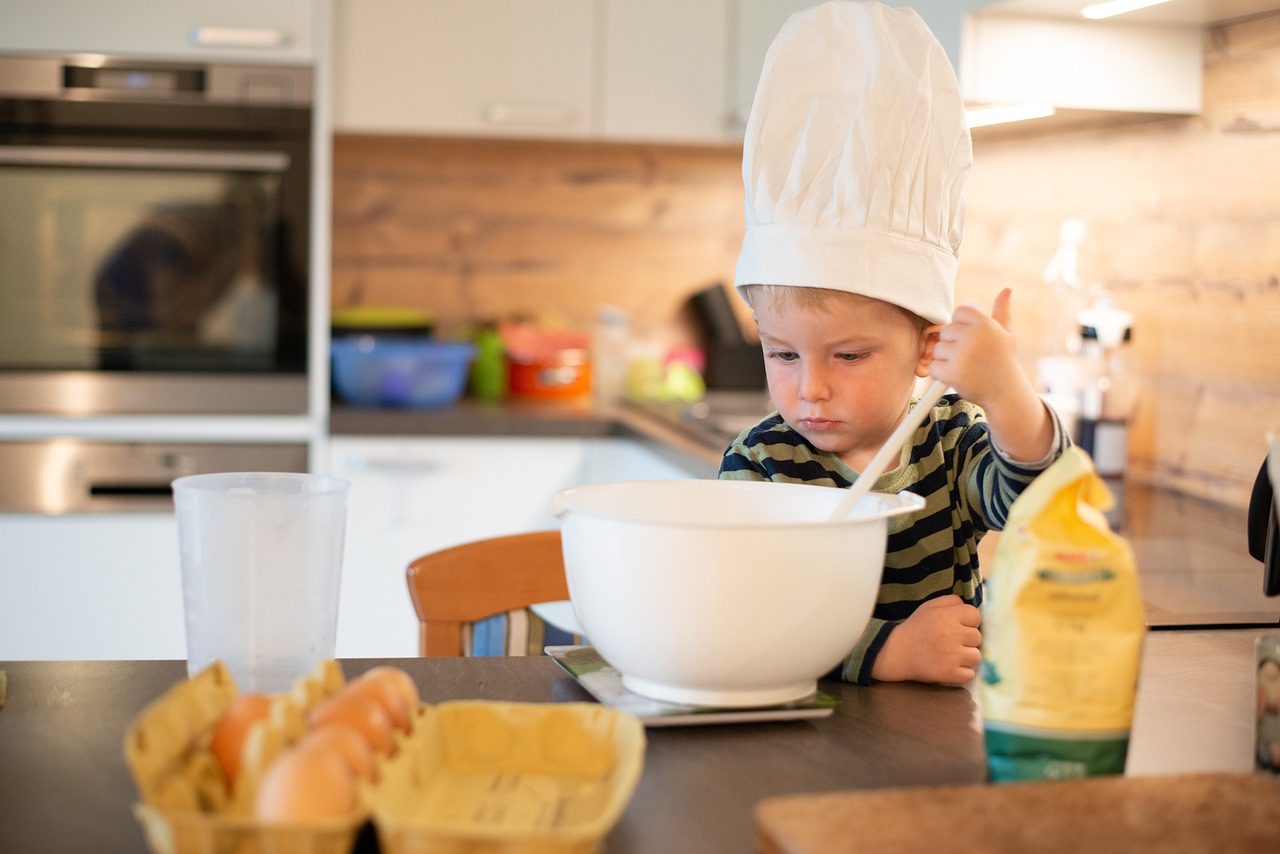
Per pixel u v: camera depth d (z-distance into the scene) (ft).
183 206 8.50
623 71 9.17
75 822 2.22
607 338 9.95
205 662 2.78
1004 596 2.38
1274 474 2.90
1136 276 6.26
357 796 1.97
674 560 2.54
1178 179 5.94
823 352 3.42
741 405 9.27
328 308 9.07
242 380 8.57
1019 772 2.36
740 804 2.31
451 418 8.59
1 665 3.13
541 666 3.15
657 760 2.51
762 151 3.39
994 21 5.73
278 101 8.49
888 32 3.27
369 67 8.91
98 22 8.29
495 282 10.24
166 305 8.53
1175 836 2.04
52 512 8.45
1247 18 5.43
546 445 8.71
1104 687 2.33
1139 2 5.22
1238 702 2.94
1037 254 7.09
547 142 9.85
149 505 8.49
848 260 3.28
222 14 8.39
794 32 3.35
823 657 2.67
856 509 2.93
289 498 2.73
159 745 2.05
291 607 2.76
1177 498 5.86
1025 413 2.84
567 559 2.76
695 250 10.38
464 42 8.98
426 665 3.15
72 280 8.45
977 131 7.14
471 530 8.69
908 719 2.80
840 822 2.07
